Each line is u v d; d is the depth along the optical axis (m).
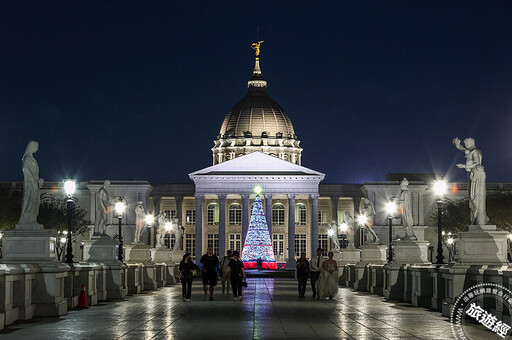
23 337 26.16
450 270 32.91
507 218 117.75
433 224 165.25
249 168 161.50
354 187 170.88
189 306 41.16
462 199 150.88
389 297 46.34
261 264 127.75
